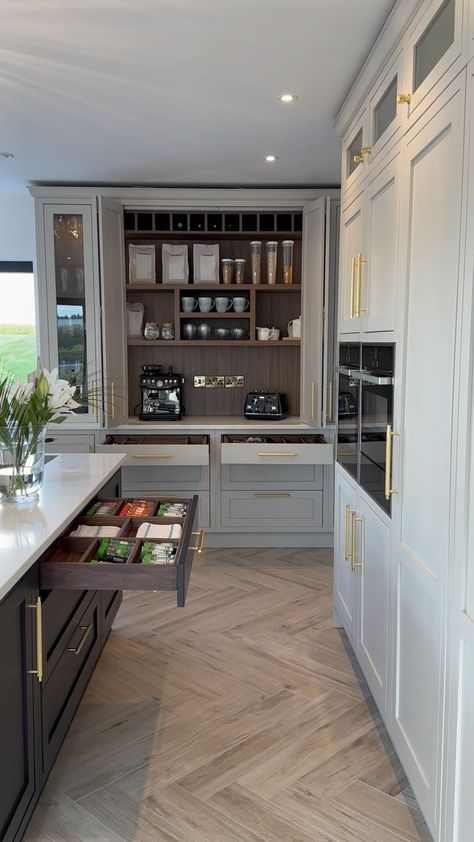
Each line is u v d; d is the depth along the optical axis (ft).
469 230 4.59
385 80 7.25
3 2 6.52
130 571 6.06
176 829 6.15
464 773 4.76
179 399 14.87
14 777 5.49
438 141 5.33
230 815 6.34
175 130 10.53
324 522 14.49
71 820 6.27
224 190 13.96
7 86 8.73
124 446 13.60
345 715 8.07
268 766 7.08
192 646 9.91
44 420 7.23
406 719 6.35
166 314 15.48
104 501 8.57
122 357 14.39
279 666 9.30
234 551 14.49
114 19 6.91
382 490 7.24
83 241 13.61
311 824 6.22
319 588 12.29
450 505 5.01
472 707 4.60
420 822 6.25
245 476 14.34
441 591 5.25
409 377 6.18
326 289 13.37
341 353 9.91
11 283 15.97
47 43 7.48
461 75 4.74
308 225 13.82
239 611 11.20
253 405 15.10
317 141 11.09
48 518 6.64
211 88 8.83
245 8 6.70
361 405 8.39
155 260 15.16
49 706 6.56
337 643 10.01
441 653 5.24
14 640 5.46
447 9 5.21
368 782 6.83
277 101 9.29
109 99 9.20
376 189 7.53
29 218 15.69
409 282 6.22
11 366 16.19
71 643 7.44
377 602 7.58
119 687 8.73
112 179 13.64
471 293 4.58
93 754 7.29
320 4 6.60
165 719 7.98
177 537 7.13
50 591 6.64
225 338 15.14
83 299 13.67
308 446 13.57
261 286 14.62
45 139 10.98
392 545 6.81
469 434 4.64
